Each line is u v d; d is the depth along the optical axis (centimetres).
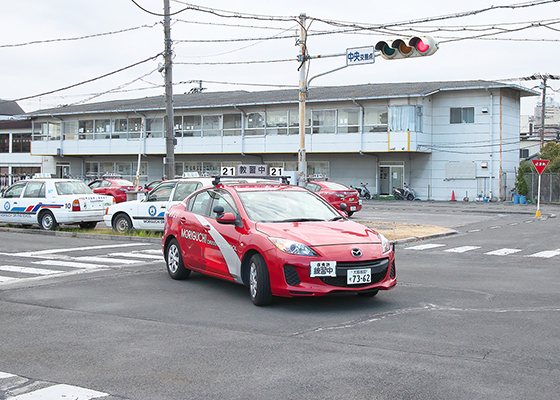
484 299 818
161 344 593
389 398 439
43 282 966
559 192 3578
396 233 1745
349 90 4266
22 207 1828
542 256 1320
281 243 736
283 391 455
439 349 567
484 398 438
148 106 4562
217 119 4409
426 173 3966
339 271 714
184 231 957
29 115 5009
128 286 930
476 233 1862
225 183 1027
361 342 594
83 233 1708
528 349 567
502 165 3797
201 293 872
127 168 4909
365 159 4122
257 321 691
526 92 3938
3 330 654
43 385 474
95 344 595
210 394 450
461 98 3859
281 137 4156
